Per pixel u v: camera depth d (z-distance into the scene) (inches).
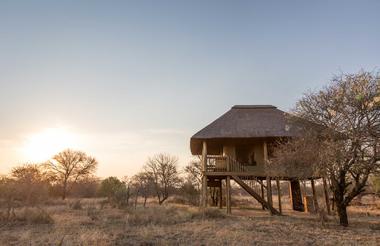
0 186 893.8
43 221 614.9
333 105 558.9
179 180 1791.3
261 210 908.0
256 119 871.7
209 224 561.6
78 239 417.7
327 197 782.5
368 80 536.4
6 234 475.2
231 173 767.1
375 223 618.2
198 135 808.3
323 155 510.9
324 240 422.0
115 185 1393.9
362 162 518.9
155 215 680.4
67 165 2281.0
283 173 639.1
